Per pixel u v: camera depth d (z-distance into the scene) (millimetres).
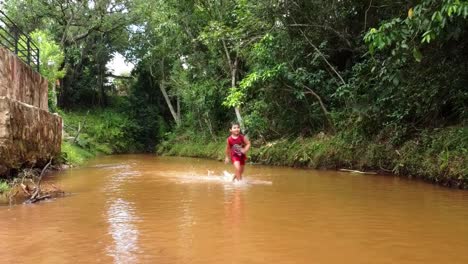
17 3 28453
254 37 15273
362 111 11266
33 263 3223
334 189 7457
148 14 25891
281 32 14016
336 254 3428
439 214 5062
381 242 3787
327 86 13633
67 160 14938
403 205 5711
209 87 22484
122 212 5293
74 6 30109
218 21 18812
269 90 14914
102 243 3785
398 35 7105
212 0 19547
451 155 7895
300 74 13656
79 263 3215
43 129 11305
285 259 3299
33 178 8867
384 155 10492
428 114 9758
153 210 5422
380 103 10672
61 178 10023
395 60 8641
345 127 12242
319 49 13898
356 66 11961
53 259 3318
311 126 15078
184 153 24734
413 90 9719
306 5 13297
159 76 32562
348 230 4250
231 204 5871
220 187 7938
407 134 10180
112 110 35188
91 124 30797
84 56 33344
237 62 20219
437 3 6586
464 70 8625
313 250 3543
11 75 9594
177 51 24031
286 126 16062
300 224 4531
